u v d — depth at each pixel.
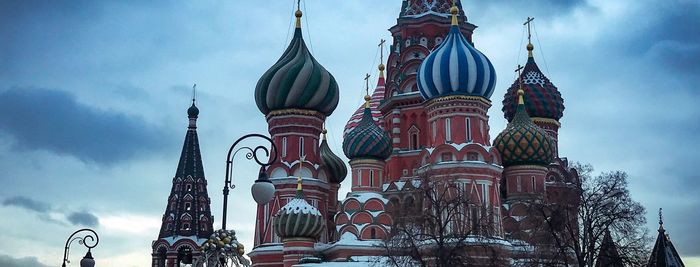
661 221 80.25
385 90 87.44
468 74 72.06
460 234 58.50
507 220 73.38
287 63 79.00
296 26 81.81
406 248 56.25
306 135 78.00
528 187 75.81
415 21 84.94
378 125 82.25
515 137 76.56
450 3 86.25
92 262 40.31
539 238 61.19
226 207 31.16
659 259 78.88
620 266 60.00
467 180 69.31
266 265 74.00
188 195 111.75
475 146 70.69
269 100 78.62
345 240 69.94
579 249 59.00
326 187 78.25
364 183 74.94
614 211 60.22
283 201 75.62
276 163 76.88
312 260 67.31
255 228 77.62
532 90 90.38
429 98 74.12
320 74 78.94
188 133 116.44
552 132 90.56
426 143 79.94
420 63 83.31
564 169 85.25
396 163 81.06
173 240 108.62
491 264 57.16
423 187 61.94
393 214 62.94
